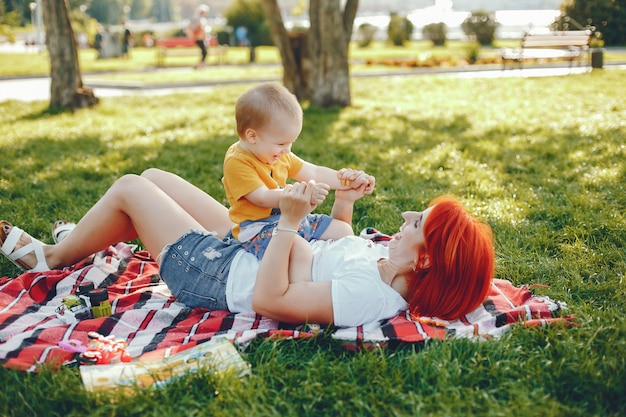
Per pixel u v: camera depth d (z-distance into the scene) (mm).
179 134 8734
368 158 7145
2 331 2936
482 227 2953
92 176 6484
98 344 2785
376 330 2885
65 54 11469
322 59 11297
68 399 2479
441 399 2480
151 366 2656
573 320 3068
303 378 2650
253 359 2775
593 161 6637
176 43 30484
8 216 5016
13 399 2504
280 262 2801
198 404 2434
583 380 2602
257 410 2438
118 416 2412
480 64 22250
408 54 28141
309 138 8352
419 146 7793
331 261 2977
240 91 14438
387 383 2582
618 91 12922
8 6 38219
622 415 2461
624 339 2863
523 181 6008
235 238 3166
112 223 3373
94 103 11875
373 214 5059
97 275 3611
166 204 3236
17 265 3607
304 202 2721
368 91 14406
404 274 2971
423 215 2902
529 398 2500
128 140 8336
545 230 4516
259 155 2973
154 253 3246
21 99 13859
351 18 11297
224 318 3031
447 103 12188
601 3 22375
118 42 29391
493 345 2795
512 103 11906
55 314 3207
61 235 3914
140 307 3266
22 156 7348
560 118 9750
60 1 11188
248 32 36594
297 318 2900
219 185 5992
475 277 2857
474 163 6762
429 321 2939
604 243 4242
